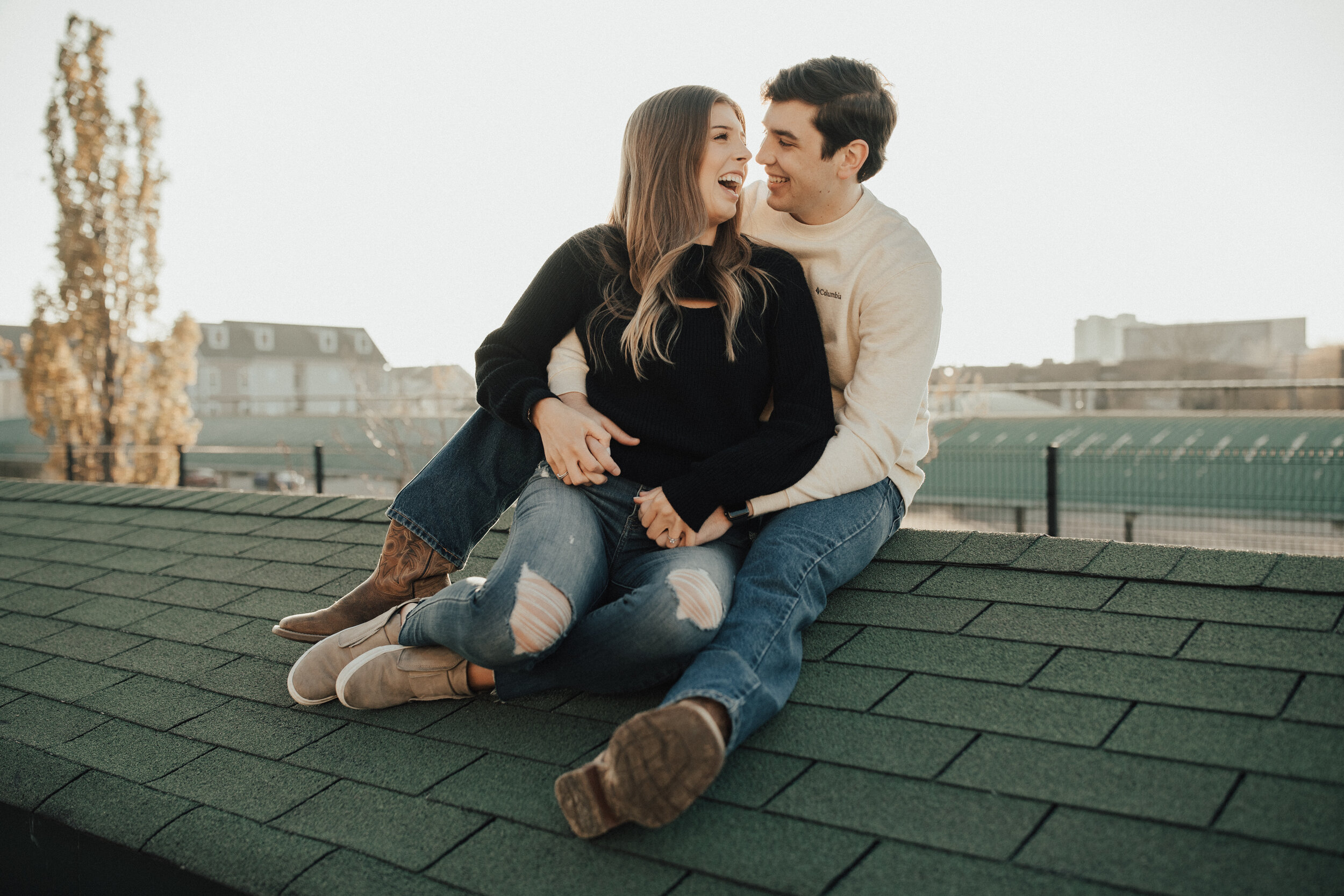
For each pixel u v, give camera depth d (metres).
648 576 1.55
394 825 1.35
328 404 56.34
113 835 1.44
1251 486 10.97
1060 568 1.83
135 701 1.92
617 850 1.22
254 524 3.21
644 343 1.67
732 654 1.41
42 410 17.06
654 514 1.60
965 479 12.82
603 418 1.71
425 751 1.55
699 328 1.69
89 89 17.14
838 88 1.80
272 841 1.35
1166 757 1.25
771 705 1.41
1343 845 1.04
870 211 1.91
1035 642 1.60
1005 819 1.18
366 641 1.75
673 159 1.70
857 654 1.66
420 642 1.66
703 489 1.59
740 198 1.79
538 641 1.44
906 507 1.99
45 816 1.53
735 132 1.74
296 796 1.46
